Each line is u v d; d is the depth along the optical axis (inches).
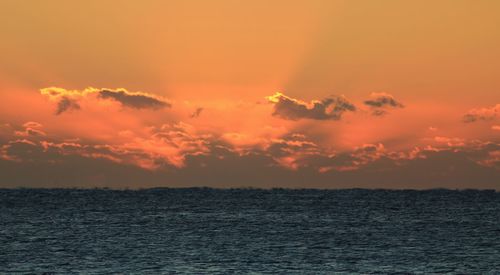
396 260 6240.2
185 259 6181.1
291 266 5876.0
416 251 6820.9
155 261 6058.1
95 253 6496.1
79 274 5462.6
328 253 6638.8
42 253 6471.5
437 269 5797.2
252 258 6274.6
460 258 6373.0
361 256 6471.5
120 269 5679.1
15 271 5580.7
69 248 6825.8
